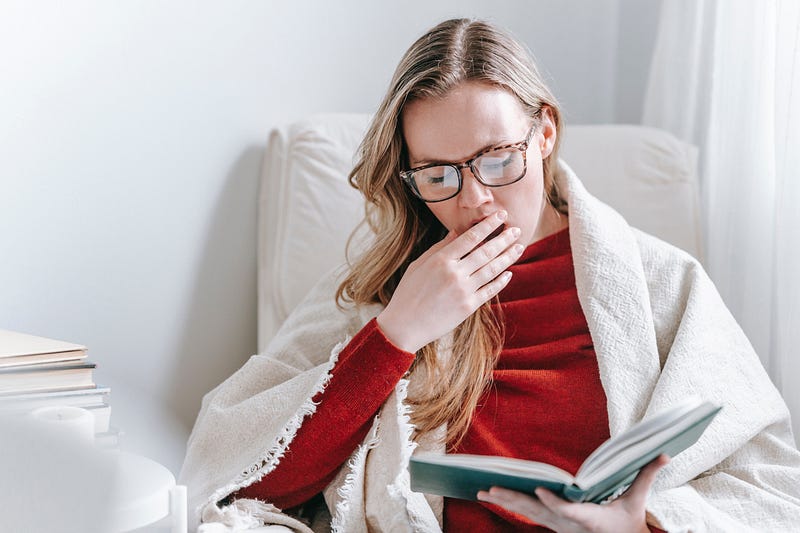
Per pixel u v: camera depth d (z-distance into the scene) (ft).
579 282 4.11
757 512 3.64
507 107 3.66
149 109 5.19
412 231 4.23
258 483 3.82
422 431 3.95
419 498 3.77
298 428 3.77
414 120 3.70
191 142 5.38
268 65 5.66
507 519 3.78
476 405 4.05
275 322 5.30
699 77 5.91
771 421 4.00
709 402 3.05
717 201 5.53
